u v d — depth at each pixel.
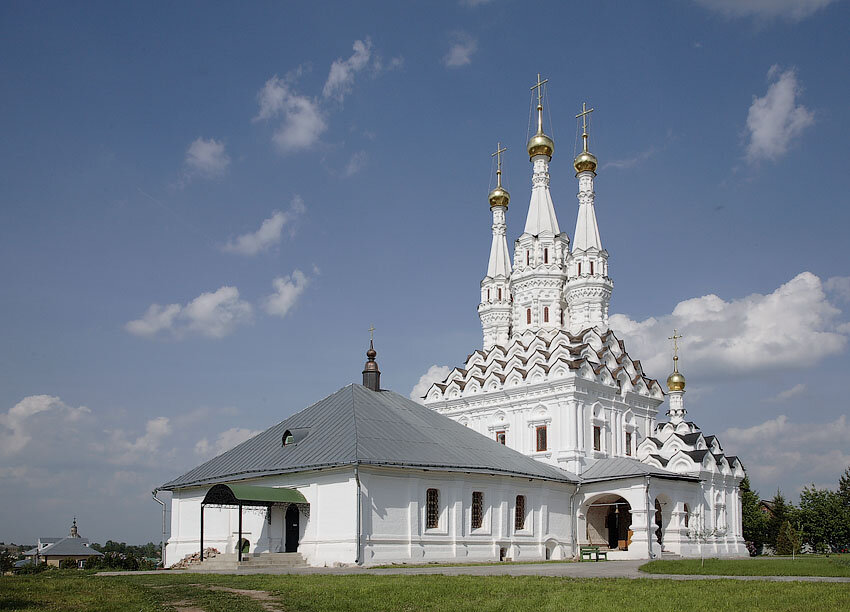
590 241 84.62
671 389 90.69
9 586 29.08
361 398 59.34
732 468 80.62
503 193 94.44
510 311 91.50
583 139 87.88
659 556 63.31
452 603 25.30
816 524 111.06
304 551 50.03
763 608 23.62
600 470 67.94
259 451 57.72
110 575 37.34
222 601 25.97
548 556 61.94
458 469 53.19
